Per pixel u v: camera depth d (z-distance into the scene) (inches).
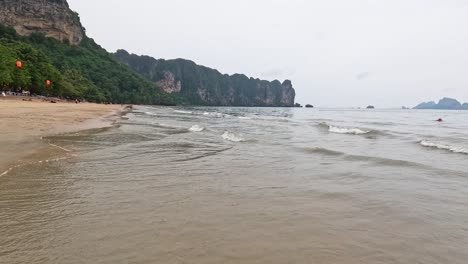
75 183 295.3
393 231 204.2
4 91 2496.3
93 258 153.7
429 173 379.6
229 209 238.2
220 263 153.8
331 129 983.0
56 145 500.7
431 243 186.9
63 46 5792.3
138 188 286.7
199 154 485.7
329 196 281.1
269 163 428.8
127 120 1238.3
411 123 1608.0
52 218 207.0
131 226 196.9
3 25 4874.5
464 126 1380.4
